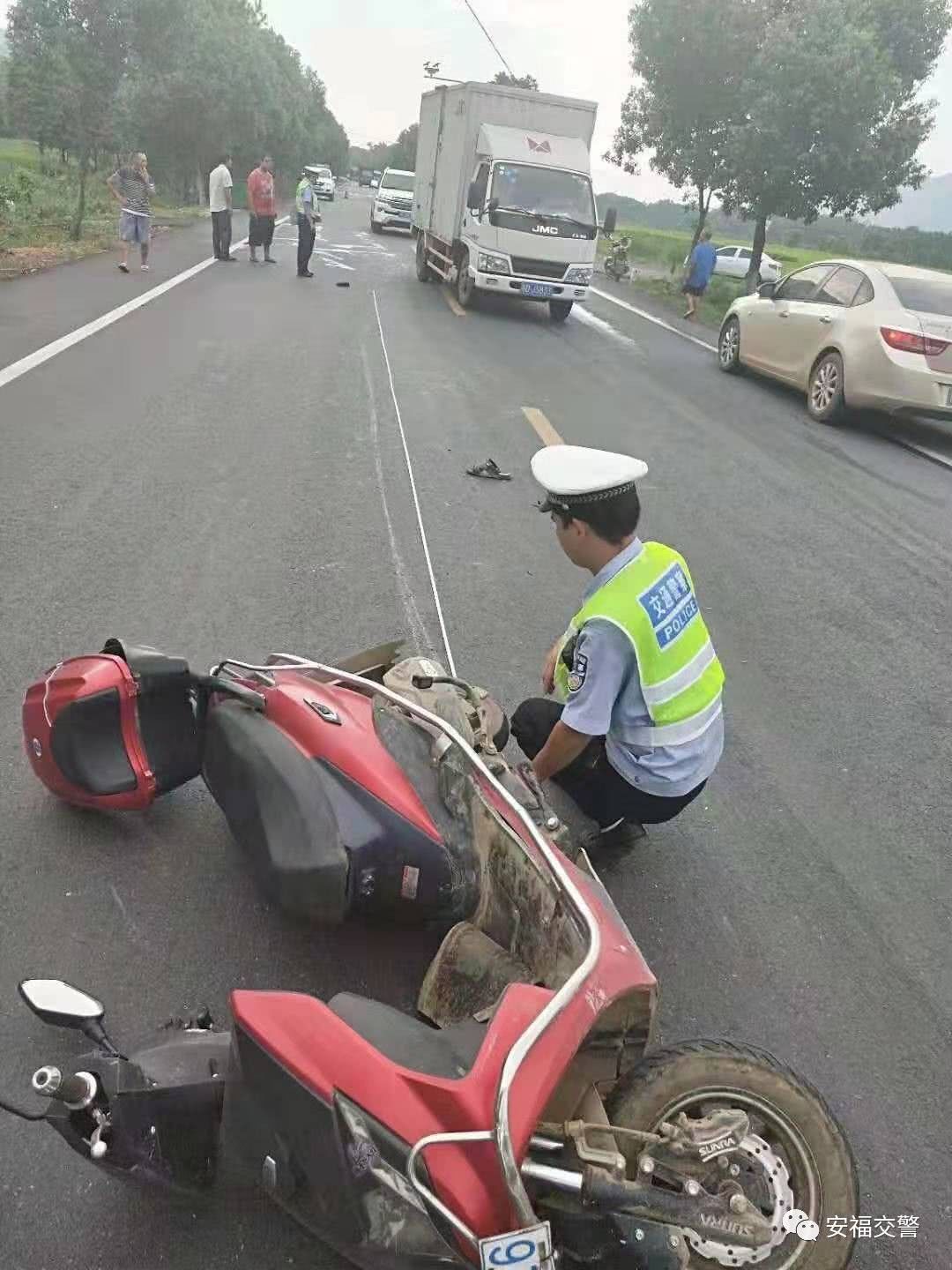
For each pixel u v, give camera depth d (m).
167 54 21.16
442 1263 1.98
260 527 6.55
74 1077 2.08
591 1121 2.22
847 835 4.30
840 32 20.00
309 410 9.50
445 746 3.02
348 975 3.17
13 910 3.29
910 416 11.34
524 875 2.64
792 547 7.59
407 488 7.65
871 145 20.62
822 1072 3.10
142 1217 2.45
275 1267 2.37
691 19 22.48
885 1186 2.76
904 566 7.46
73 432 8.05
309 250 18.59
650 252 37.81
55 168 31.62
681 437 10.41
